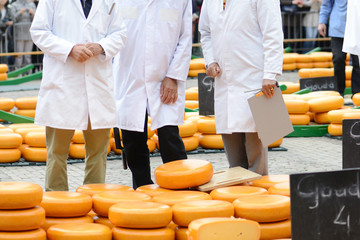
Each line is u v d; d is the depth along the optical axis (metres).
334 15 11.70
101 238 4.37
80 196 4.84
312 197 4.01
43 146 8.20
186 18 6.25
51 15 5.78
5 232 4.42
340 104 9.84
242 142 6.21
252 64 5.86
